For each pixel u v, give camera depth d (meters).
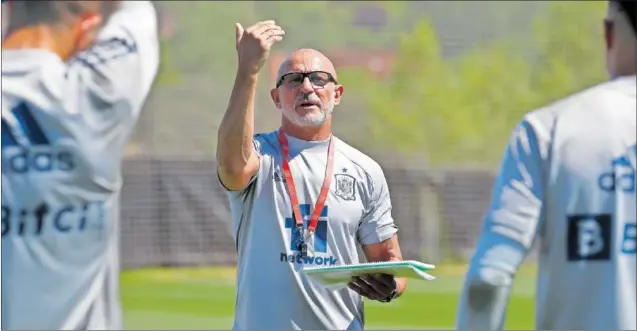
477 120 42.50
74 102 11.82
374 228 12.71
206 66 40.41
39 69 11.76
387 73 43.25
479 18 41.81
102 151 11.96
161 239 39.38
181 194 39.78
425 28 42.62
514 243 11.38
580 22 39.41
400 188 42.72
